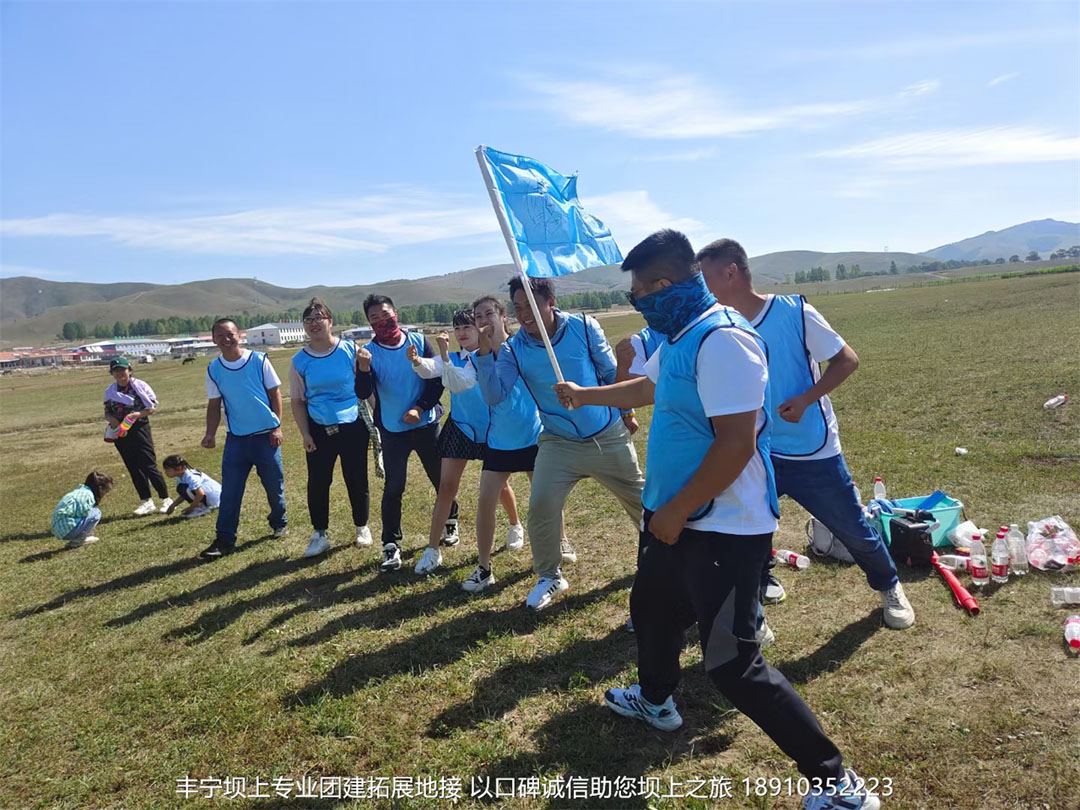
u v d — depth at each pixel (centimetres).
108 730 384
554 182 408
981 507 567
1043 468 655
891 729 309
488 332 458
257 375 702
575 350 444
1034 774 273
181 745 362
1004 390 1047
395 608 510
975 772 279
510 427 504
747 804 279
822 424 375
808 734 251
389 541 592
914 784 276
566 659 401
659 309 263
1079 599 395
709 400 245
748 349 244
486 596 512
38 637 529
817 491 379
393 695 386
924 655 363
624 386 343
